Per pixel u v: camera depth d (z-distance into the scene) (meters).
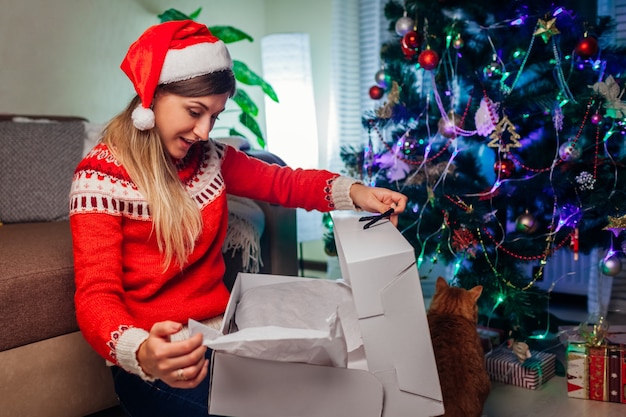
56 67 2.74
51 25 2.71
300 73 3.34
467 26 2.21
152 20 3.18
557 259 2.85
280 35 3.33
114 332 0.94
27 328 1.46
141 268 1.20
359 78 3.42
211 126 1.18
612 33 2.19
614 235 2.03
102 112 2.96
